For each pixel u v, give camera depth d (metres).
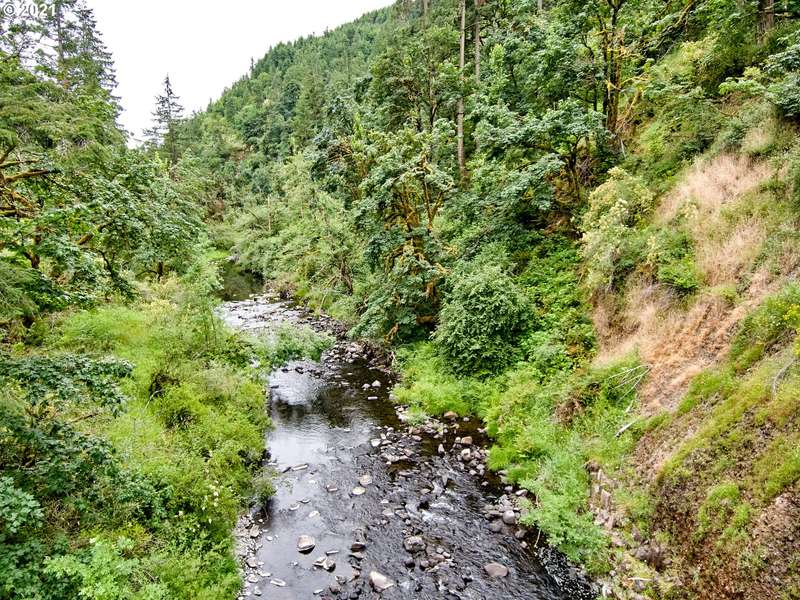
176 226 10.67
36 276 6.26
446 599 7.06
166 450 8.85
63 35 12.19
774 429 5.89
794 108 9.80
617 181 13.15
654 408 8.69
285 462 11.33
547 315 13.30
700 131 12.93
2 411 5.61
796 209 8.66
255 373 15.09
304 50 114.69
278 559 8.02
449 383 14.15
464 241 18.00
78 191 7.28
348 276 24.89
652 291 10.71
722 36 13.03
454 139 22.62
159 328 14.11
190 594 6.40
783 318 6.86
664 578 6.27
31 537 5.54
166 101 58.06
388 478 10.50
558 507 8.15
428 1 31.31
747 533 5.35
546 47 16.44
